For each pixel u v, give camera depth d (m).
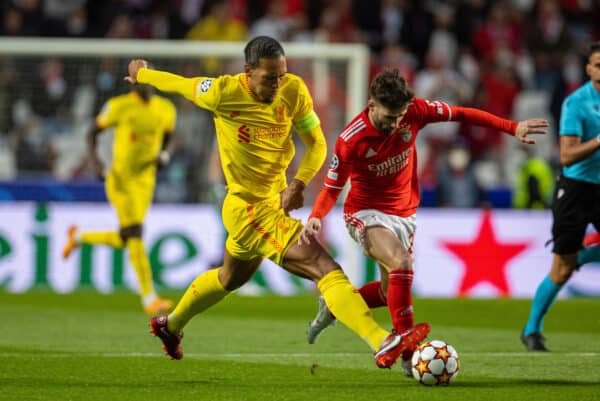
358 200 22.39
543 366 24.86
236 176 21.53
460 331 33.69
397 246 21.16
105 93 48.16
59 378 22.61
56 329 33.12
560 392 20.61
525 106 60.50
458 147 50.75
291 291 46.44
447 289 47.38
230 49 46.94
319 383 21.92
